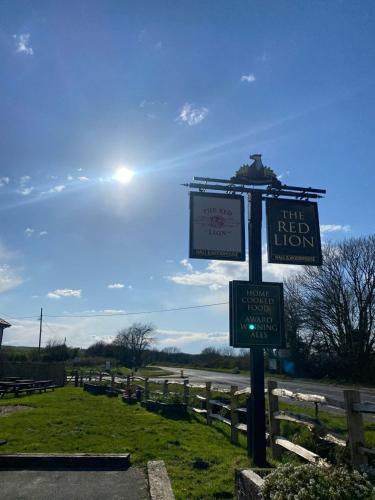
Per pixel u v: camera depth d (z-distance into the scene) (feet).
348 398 19.38
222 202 29.68
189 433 36.68
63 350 189.06
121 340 269.85
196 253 28.73
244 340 27.30
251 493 15.74
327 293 138.82
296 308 148.56
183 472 23.93
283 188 30.22
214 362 228.43
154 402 51.11
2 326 130.31
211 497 19.88
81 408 51.83
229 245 29.14
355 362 125.90
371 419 40.93
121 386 79.61
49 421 40.19
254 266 28.73
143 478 21.94
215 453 29.07
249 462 26.08
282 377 139.33
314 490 12.66
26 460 23.79
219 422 43.32
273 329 27.71
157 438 33.04
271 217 29.81
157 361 301.43
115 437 33.06
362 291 131.44
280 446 27.27
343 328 135.54
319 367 135.85
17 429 35.70
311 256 29.78
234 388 34.71
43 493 19.47
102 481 21.29
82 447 29.07
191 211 29.25
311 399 22.77
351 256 135.54
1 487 20.24
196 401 52.47
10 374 104.53
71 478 21.70
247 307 27.81
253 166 30.32
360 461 18.56
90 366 194.80
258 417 26.37
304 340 144.46
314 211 30.45
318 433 22.18
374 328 127.44
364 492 12.71
